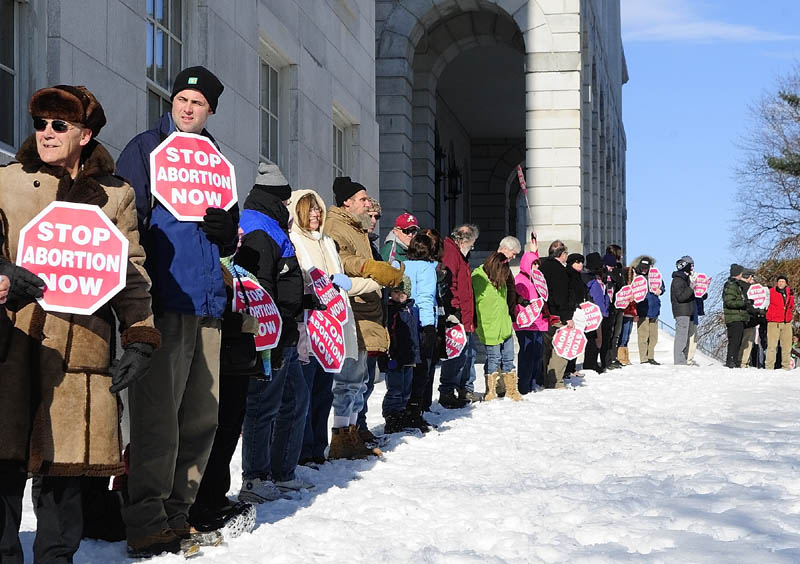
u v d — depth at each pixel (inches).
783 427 416.5
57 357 171.0
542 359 598.5
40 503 174.1
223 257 215.8
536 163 1058.7
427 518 244.2
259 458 260.1
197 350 211.8
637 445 365.1
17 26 300.8
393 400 393.1
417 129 1147.3
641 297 765.9
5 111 295.0
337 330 285.9
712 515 235.6
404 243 414.3
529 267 552.7
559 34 1056.8
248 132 465.7
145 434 200.5
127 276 179.5
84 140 179.2
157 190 202.7
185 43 413.7
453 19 1140.5
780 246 1392.7
